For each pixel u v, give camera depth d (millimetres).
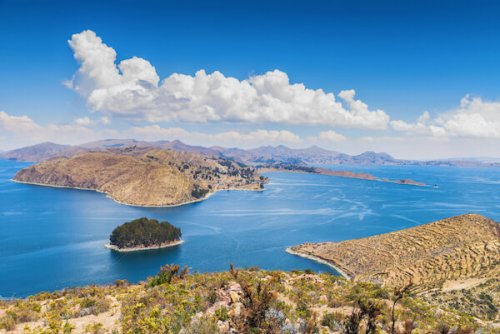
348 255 128750
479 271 77062
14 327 15586
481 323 22453
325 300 20656
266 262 139375
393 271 97125
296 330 14477
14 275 121875
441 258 93688
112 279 119688
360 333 14875
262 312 14711
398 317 18641
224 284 21719
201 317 15016
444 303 50344
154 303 18141
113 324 15828
